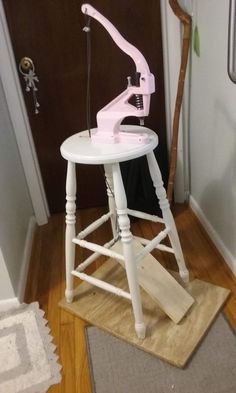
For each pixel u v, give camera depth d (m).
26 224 1.83
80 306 1.34
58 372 1.10
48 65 1.73
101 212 2.09
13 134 1.76
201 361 1.09
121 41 0.98
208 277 1.44
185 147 1.88
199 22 1.44
